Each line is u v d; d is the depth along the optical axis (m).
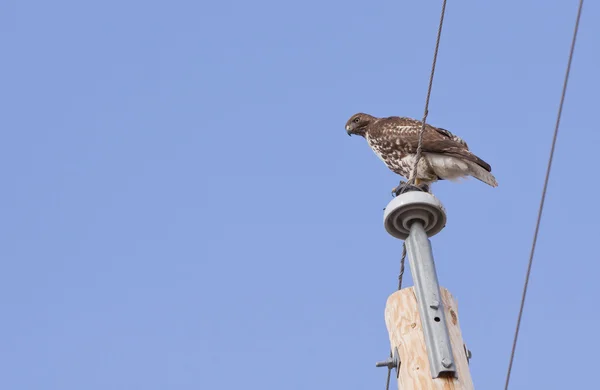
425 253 10.55
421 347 9.80
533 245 10.17
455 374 9.52
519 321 10.16
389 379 10.45
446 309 10.07
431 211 10.82
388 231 11.04
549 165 10.05
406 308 10.13
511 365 10.19
